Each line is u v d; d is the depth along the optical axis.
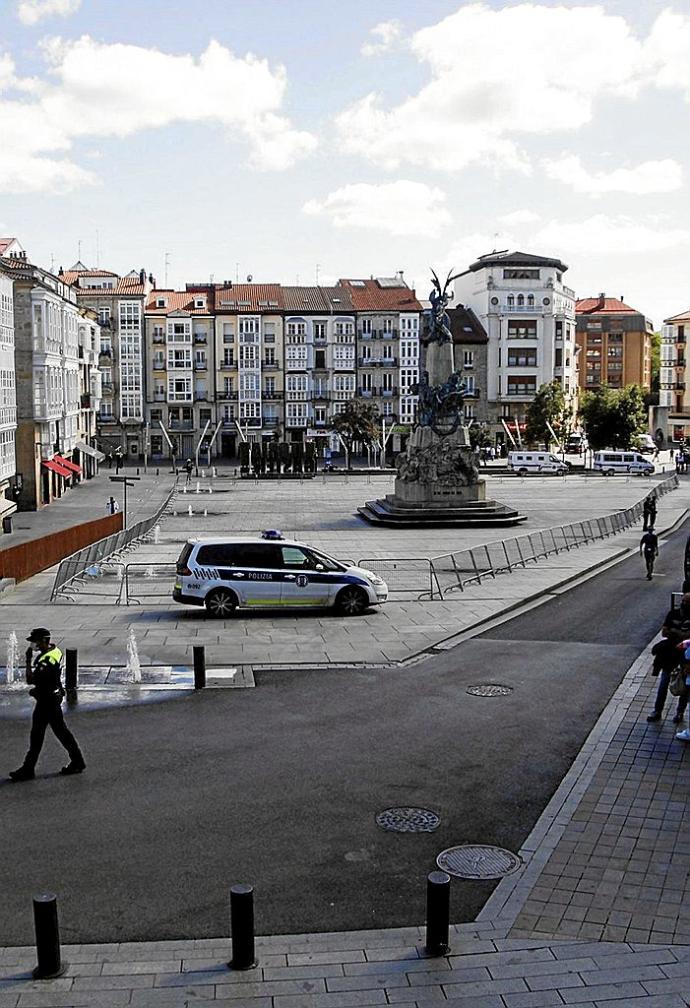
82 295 103.19
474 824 12.14
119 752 14.74
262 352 106.88
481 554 31.56
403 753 14.71
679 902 10.07
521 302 111.50
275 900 10.23
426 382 51.75
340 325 107.62
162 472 89.19
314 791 13.23
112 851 11.38
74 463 74.31
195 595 24.97
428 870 10.92
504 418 112.75
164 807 12.69
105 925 9.70
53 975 8.75
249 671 19.55
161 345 105.50
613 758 14.31
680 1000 8.43
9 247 66.31
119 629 23.50
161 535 43.97
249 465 83.88
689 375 116.62
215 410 106.94
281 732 15.71
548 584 30.33
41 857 11.23
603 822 12.07
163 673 19.34
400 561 35.41
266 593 25.17
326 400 108.00
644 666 19.89
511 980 8.72
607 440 98.50
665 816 12.23
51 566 34.78
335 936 9.49
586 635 23.11
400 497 52.47
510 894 10.30
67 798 12.96
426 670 19.73
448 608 26.30
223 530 46.25
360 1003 8.38
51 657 13.70
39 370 58.50
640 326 156.88
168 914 9.92
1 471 49.56
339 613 25.45
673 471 89.69
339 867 10.99
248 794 13.12
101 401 104.69
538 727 15.91
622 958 9.06
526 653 21.20
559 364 113.06
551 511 55.84
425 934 9.53
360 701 17.45
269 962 9.01
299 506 58.56
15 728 15.94
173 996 8.45
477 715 16.59
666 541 43.09
